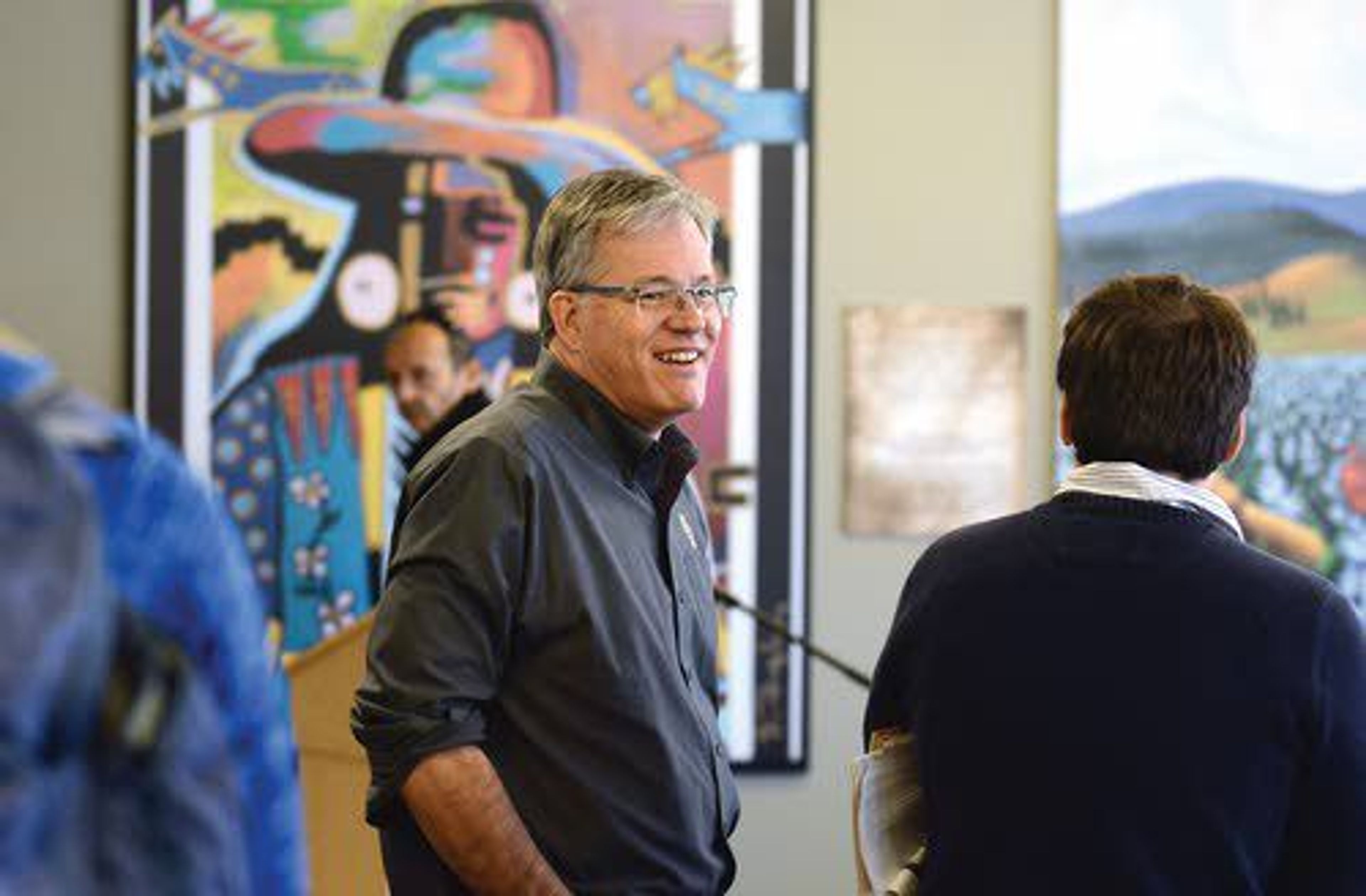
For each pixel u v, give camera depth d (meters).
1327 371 7.19
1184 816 2.95
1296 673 2.95
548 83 7.04
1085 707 3.02
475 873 3.42
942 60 7.21
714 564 7.14
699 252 3.78
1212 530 3.10
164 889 1.42
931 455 7.22
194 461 6.94
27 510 1.30
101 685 1.38
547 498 3.55
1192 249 7.19
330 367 6.98
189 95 6.94
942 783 3.16
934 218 7.21
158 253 6.93
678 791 3.60
